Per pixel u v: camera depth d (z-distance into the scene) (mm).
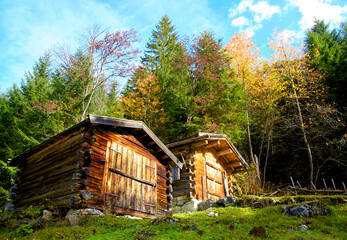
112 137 9648
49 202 8594
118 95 26531
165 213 10898
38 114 19703
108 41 21203
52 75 25641
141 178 10336
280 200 9695
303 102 25391
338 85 22953
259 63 26562
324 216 7547
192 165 13828
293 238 5930
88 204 7887
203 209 12219
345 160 20375
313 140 23766
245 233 6578
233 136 23062
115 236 6730
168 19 33062
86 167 8164
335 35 27484
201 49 25875
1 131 18688
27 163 11016
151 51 31094
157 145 11320
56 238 6566
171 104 24250
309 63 25703
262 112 27203
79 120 20672
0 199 14703
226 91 23750
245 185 19938
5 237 7371
